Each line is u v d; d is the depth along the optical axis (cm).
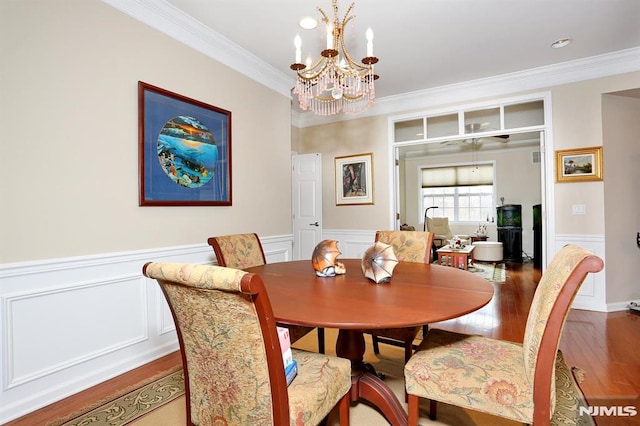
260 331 90
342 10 242
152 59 235
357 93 240
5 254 165
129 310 220
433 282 167
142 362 226
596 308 336
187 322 103
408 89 407
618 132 341
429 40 288
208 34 269
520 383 113
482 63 335
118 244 213
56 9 184
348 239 469
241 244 237
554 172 352
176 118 250
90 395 186
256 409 97
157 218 238
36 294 175
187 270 90
